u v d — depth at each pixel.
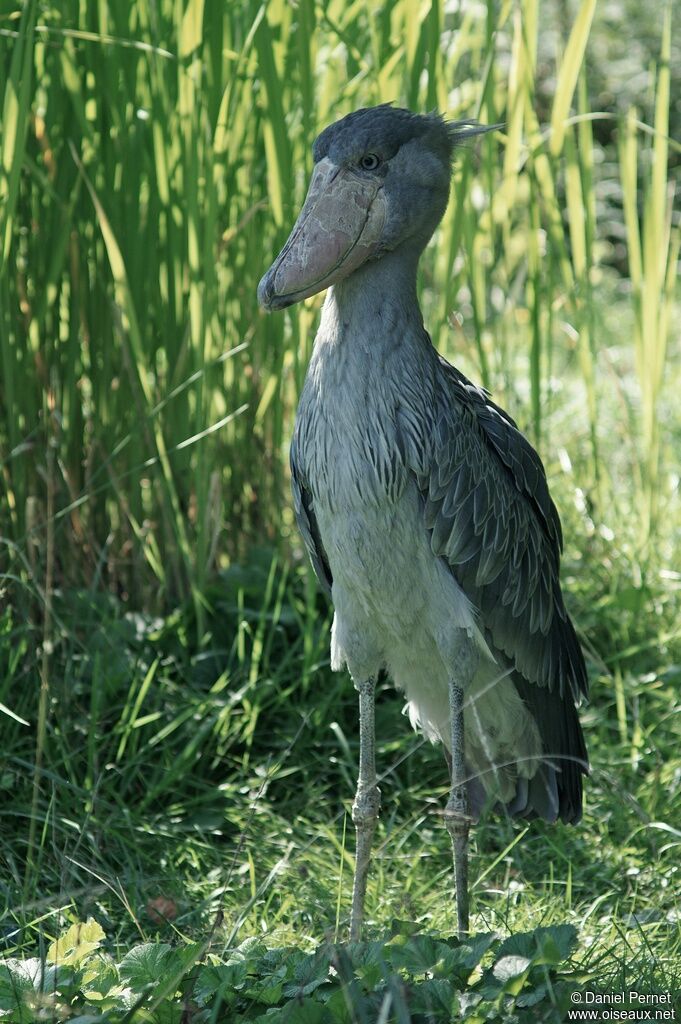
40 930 6.18
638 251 10.08
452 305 9.31
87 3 8.70
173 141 8.98
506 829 8.15
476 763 7.59
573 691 7.77
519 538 7.10
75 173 8.98
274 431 9.83
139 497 9.37
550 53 21.22
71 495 9.15
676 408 14.37
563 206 17.58
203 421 9.01
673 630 10.01
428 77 8.77
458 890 6.66
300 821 8.17
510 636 7.15
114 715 8.56
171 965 5.57
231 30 9.30
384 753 8.91
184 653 9.10
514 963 5.46
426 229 6.52
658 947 6.48
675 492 11.62
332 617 9.47
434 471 6.51
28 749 8.15
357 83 9.49
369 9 8.79
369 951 5.70
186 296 9.21
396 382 6.43
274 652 9.36
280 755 8.65
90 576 9.44
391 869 7.76
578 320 10.02
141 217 9.16
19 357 8.95
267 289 6.38
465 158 8.92
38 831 7.62
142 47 8.31
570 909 7.12
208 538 9.52
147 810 8.12
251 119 9.45
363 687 7.02
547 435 10.72
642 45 24.00
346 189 6.36
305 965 5.62
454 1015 5.23
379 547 6.60
